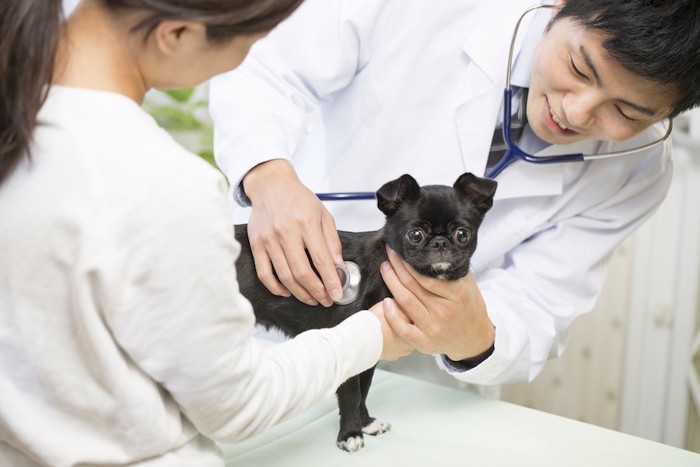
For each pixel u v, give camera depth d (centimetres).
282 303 135
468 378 144
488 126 152
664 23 112
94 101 71
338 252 128
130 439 76
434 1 153
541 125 141
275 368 84
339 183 165
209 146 245
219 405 76
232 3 69
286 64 160
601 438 125
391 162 161
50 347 72
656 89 119
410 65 155
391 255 125
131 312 70
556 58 127
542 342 155
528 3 152
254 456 116
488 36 152
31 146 69
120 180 68
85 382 73
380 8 152
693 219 247
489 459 116
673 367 260
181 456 81
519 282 165
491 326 132
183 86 80
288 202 128
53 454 74
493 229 166
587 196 164
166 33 71
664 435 267
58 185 69
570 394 277
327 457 116
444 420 133
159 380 75
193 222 70
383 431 126
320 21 156
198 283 70
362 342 99
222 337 74
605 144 158
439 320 120
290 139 153
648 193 166
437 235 121
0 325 72
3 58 66
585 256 164
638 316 266
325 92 162
